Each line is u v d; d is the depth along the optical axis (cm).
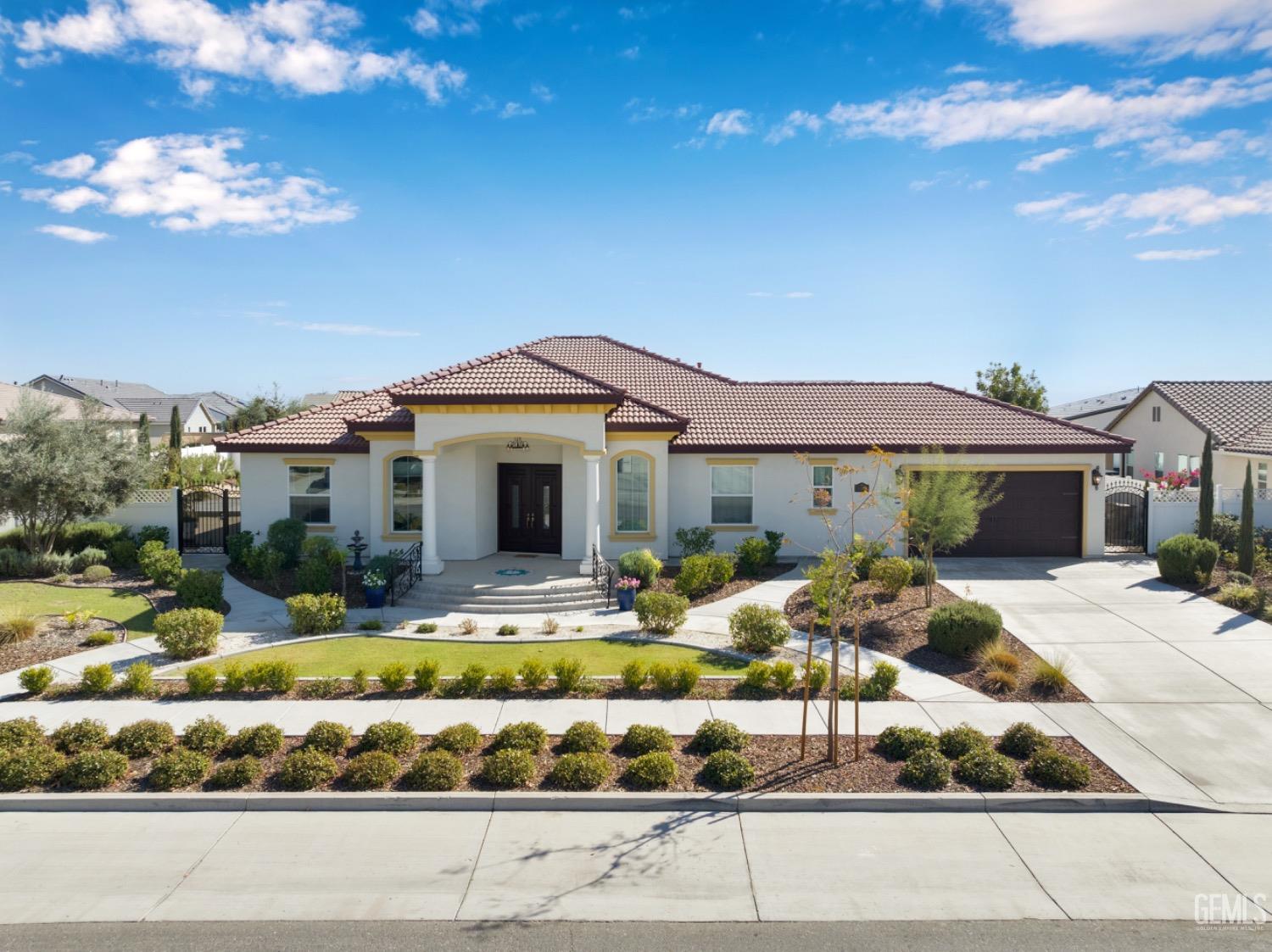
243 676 1213
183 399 7450
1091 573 2031
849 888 730
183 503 2381
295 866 766
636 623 1652
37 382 6869
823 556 1007
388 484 2112
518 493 2216
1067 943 654
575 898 714
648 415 2131
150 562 1945
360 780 905
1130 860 775
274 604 1788
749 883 737
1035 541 2270
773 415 2366
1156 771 948
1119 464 3762
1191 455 3111
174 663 1376
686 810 873
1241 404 3178
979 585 1892
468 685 1205
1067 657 1369
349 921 681
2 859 778
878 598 1750
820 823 847
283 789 902
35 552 2136
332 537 2162
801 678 1268
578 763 927
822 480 2234
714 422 2308
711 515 2236
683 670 1209
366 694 1212
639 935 664
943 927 674
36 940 654
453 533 2112
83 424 2261
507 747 1001
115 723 1102
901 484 1706
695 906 703
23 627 1495
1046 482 2256
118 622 1641
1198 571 1850
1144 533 2303
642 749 998
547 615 1730
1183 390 3325
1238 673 1295
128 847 800
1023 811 872
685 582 1816
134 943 651
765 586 1931
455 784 906
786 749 1009
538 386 1930
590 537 1942
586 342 2838
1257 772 948
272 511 2183
